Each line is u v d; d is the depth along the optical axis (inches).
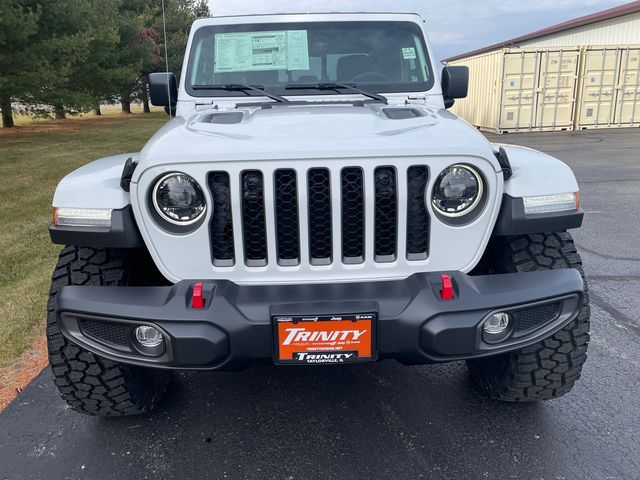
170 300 83.1
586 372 126.7
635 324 151.9
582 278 96.2
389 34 142.1
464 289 84.4
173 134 95.2
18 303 170.4
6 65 623.5
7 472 96.2
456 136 89.7
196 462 98.3
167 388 121.3
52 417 112.6
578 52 688.4
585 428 105.7
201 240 86.7
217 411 114.3
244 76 136.9
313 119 101.0
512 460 96.9
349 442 103.1
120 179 93.4
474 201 88.3
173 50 1184.2
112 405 102.5
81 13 745.0
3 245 236.7
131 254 99.7
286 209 86.4
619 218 272.2
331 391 121.2
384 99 131.7
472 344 83.9
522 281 86.7
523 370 99.9
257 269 87.7
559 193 93.2
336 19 142.6
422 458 98.0
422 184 87.5
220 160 83.0
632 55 697.6
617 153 500.7
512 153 102.2
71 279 95.1
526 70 687.1
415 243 89.8
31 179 416.2
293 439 104.3
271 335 82.8
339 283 88.0
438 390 120.2
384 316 83.0
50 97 679.7
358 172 85.7
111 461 98.7
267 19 141.9
